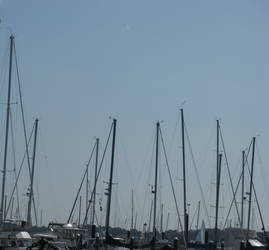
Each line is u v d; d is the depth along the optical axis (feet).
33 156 233.14
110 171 219.61
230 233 265.34
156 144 245.45
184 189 235.20
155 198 240.53
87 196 258.37
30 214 223.92
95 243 208.33
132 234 321.11
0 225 173.27
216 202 257.34
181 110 242.17
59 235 212.23
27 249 165.37
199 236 308.81
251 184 274.57
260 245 238.48
